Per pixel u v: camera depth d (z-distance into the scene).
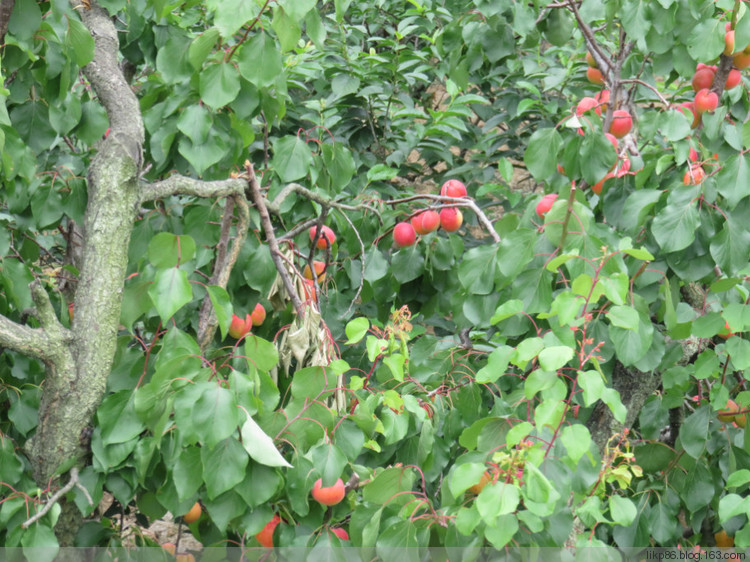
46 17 2.36
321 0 4.97
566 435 1.76
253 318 2.61
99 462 2.04
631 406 2.92
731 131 2.66
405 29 4.31
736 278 2.39
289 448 2.41
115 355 2.29
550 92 4.69
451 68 3.03
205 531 2.44
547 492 1.64
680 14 2.63
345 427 2.18
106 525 2.29
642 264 2.56
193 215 2.54
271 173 2.95
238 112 2.29
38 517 1.90
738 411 2.78
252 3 2.01
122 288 2.08
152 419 2.00
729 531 2.93
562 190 2.41
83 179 2.60
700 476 2.84
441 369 2.76
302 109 4.27
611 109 2.65
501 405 2.51
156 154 2.37
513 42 2.90
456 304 2.74
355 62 4.36
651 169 2.65
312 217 2.91
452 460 2.86
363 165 4.42
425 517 2.01
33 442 2.11
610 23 2.86
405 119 4.55
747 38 2.48
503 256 2.42
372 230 3.10
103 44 2.32
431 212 2.87
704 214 2.51
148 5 2.50
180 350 1.99
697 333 2.45
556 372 1.81
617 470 2.01
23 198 2.58
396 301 3.19
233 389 1.94
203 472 1.87
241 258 2.50
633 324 1.90
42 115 2.56
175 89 2.34
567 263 2.25
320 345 2.27
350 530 2.08
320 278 3.03
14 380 2.79
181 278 1.93
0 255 2.53
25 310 2.46
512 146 4.70
